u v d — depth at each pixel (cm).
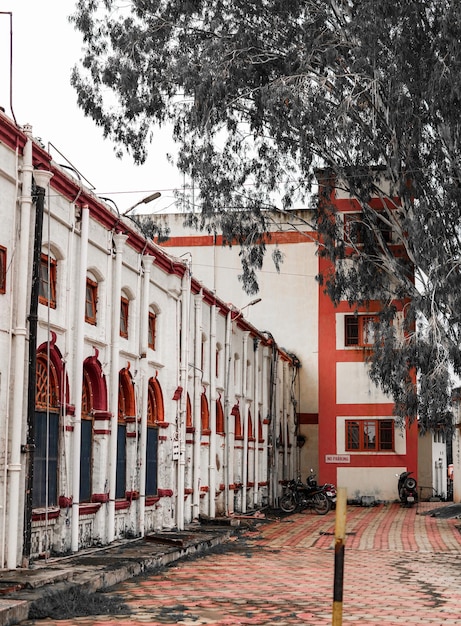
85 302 1569
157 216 4222
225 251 4175
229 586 1296
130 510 1794
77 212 1500
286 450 3772
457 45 2250
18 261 1251
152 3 2773
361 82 2470
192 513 2252
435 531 2414
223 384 2689
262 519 2833
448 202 2583
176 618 1012
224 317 2708
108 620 995
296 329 4103
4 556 1194
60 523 1424
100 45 2894
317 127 2492
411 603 1156
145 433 1830
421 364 2612
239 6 2680
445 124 2456
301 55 2591
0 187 1214
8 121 1204
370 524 2672
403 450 3703
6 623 941
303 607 1108
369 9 2323
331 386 3809
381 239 2938
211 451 2462
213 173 2891
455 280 2508
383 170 2819
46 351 1367
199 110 2564
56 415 1423
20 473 1239
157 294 2008
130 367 1800
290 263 4141
